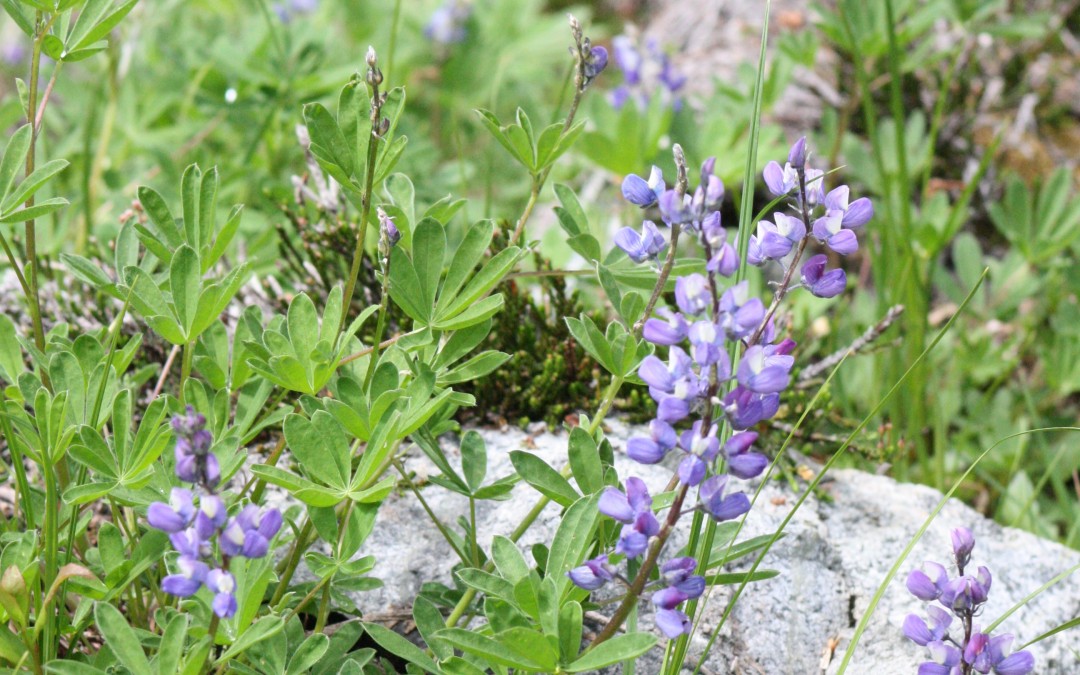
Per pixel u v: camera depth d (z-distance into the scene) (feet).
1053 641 2.99
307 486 2.58
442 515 3.00
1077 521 3.33
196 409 2.75
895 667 2.91
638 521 2.43
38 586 2.62
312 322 2.64
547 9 7.48
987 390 4.00
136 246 2.87
